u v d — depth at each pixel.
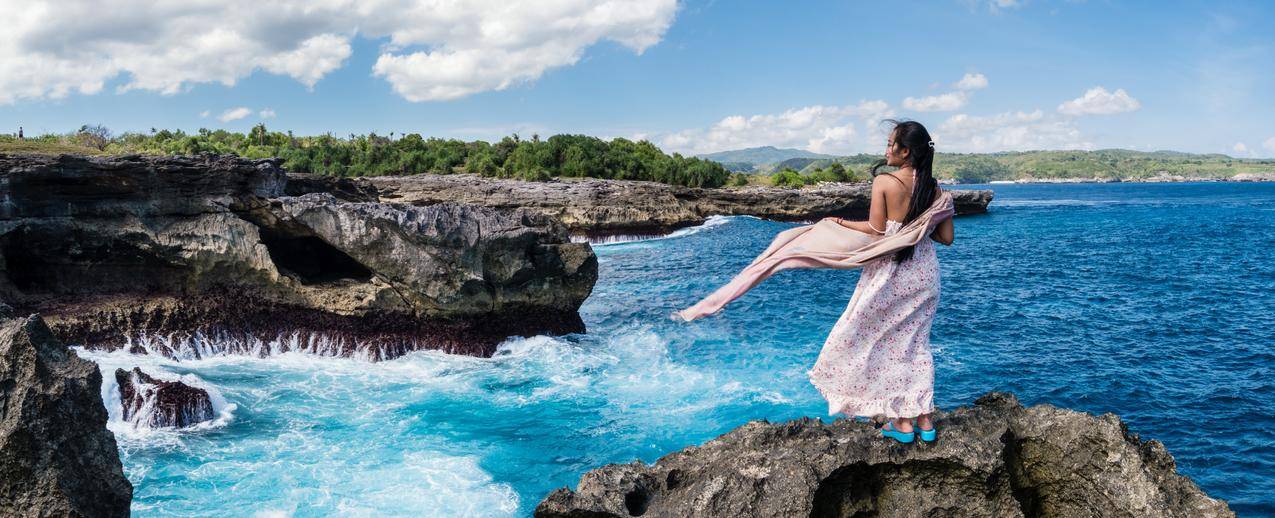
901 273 4.89
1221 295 30.55
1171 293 31.09
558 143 88.00
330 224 20.00
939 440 5.21
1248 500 12.95
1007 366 20.17
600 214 61.69
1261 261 41.62
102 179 19.41
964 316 26.36
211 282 20.23
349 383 17.62
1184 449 15.02
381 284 20.34
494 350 20.52
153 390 14.51
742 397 16.61
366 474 12.66
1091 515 5.22
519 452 13.75
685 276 36.72
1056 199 147.50
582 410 15.90
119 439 13.73
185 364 18.58
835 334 5.11
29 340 6.34
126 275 20.23
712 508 5.02
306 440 14.06
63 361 6.65
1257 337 23.17
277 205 20.39
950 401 17.91
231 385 17.16
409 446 13.91
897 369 5.01
